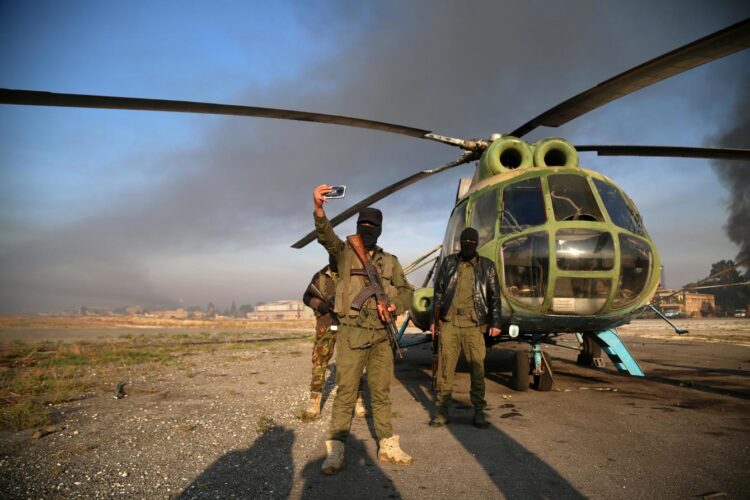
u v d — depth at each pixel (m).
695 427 3.58
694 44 3.90
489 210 5.55
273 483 2.47
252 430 3.60
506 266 5.01
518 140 6.05
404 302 3.11
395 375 6.99
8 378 6.21
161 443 3.24
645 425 3.66
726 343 13.79
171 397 5.02
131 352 10.26
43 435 3.43
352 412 2.81
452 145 6.82
